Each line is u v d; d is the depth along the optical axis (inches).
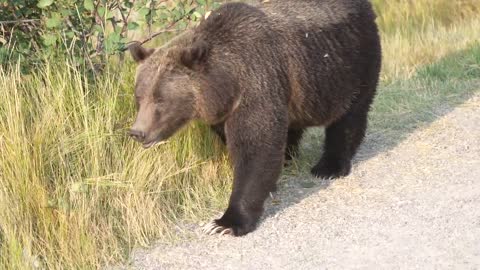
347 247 451.5
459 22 1015.6
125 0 565.0
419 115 672.4
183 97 458.9
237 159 484.1
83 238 444.5
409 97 717.3
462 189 522.9
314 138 637.3
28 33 564.1
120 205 477.4
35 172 460.1
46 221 445.1
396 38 916.6
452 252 436.1
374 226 476.1
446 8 1039.6
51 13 537.0
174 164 516.4
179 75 458.3
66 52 542.6
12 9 553.6
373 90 575.2
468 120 655.8
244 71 474.0
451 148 599.2
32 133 474.3
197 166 531.8
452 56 840.9
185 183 523.2
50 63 526.6
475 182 532.7
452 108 686.5
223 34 478.6
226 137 486.9
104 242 455.8
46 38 526.9
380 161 585.6
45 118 481.4
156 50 469.4
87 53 548.7
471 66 786.2
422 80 765.9
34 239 439.8
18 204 442.9
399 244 450.3
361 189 537.0
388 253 440.1
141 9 547.8
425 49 879.7
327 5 534.6
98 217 464.8
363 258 436.5
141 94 458.3
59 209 448.5
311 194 533.0
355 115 564.7
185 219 500.7
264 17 499.5
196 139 535.2
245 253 454.0
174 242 471.8
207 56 464.1
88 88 523.5
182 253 458.3
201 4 557.0
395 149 606.9
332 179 556.7
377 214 493.0
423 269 418.9
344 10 541.3
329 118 542.9
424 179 546.0
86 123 488.7
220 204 516.4
